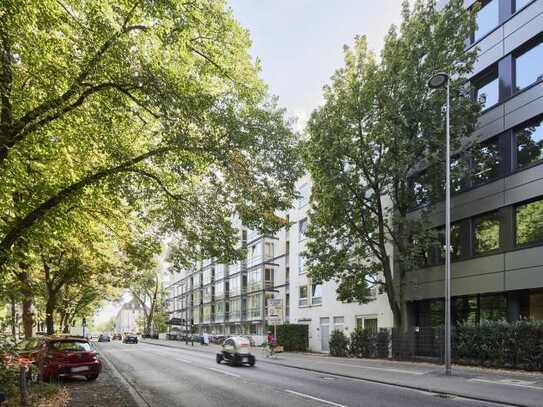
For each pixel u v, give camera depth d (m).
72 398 12.41
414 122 24.41
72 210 15.27
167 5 9.93
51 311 28.92
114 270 27.17
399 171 24.69
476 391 13.65
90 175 12.87
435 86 19.77
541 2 21.36
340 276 28.06
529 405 11.38
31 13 8.85
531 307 21.20
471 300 24.94
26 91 10.66
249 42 12.34
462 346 21.98
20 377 10.23
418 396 13.30
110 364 25.05
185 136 11.63
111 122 11.67
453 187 25.75
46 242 15.61
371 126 25.38
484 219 23.86
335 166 25.97
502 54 23.44
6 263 14.00
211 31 11.66
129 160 12.84
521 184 21.55
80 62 10.24
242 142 12.54
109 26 9.77
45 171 13.33
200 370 21.91
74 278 29.78
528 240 21.16
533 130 21.48
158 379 18.09
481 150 24.55
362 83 25.48
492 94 24.47
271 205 13.43
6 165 11.57
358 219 27.33
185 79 11.46
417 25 24.19
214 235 14.54
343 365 23.64
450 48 23.94
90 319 89.38
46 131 11.62
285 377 18.73
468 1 26.06
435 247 25.86
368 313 33.31
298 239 45.34
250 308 61.34
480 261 23.61
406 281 29.20
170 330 80.75
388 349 27.94
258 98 13.02
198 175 14.09
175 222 14.61
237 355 24.20
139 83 10.73
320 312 40.28
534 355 18.47
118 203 14.62
